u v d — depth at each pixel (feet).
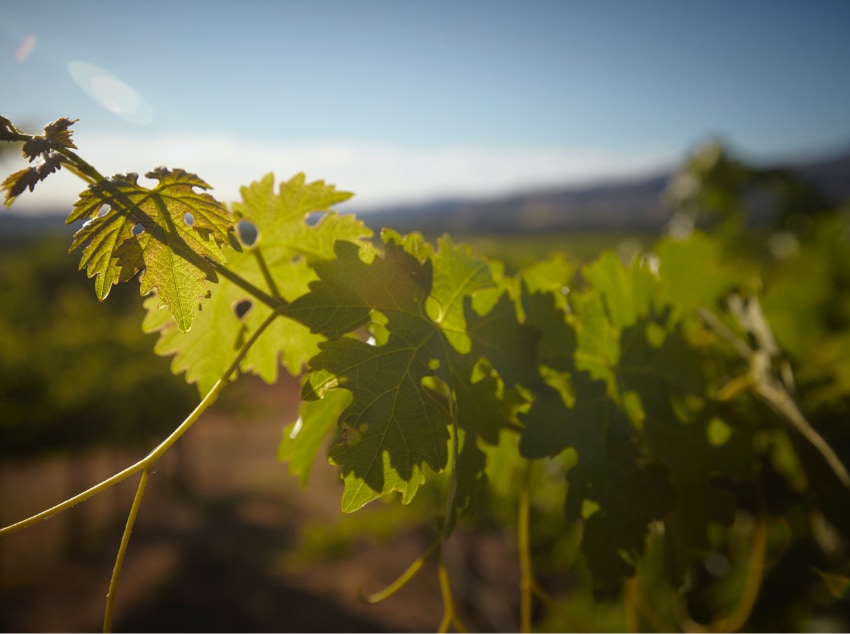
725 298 1.58
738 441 1.29
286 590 12.53
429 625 10.95
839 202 5.21
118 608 12.19
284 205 1.22
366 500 0.91
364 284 1.02
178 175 0.92
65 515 15.83
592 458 1.13
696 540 1.22
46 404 13.51
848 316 2.65
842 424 1.40
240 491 17.60
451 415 0.98
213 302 1.29
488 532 7.29
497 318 1.14
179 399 14.90
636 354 1.28
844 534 1.34
